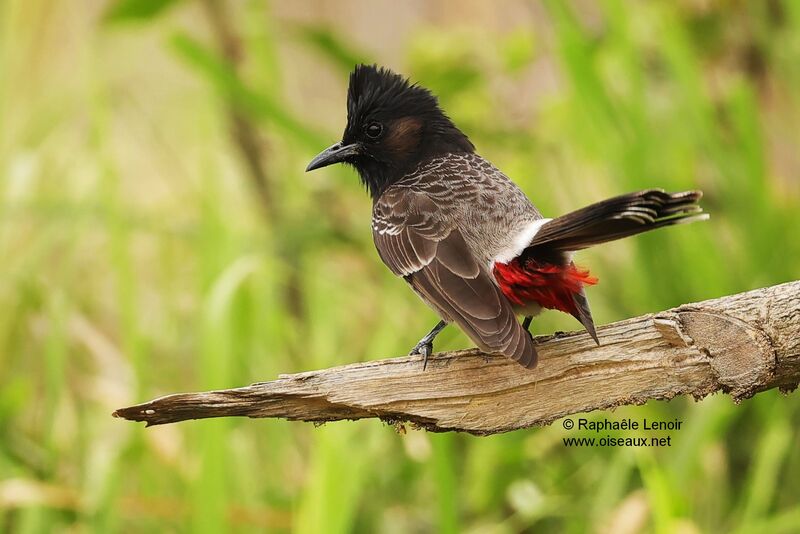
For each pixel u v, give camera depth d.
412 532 11.29
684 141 11.98
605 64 12.41
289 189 13.34
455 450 11.79
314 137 12.03
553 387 7.64
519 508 10.55
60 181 12.79
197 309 12.02
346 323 12.69
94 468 10.64
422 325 11.88
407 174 9.44
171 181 13.59
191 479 10.47
